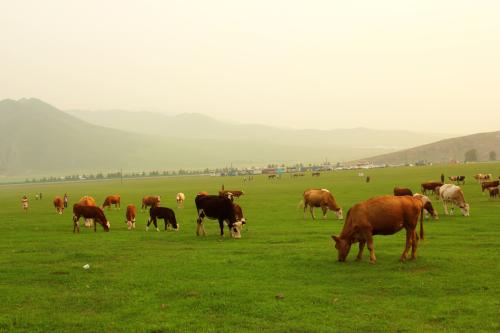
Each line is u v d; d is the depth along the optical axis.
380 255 19.45
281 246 22.86
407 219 17.64
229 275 16.77
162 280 16.30
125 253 22.06
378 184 85.62
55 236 29.25
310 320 11.98
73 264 19.53
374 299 13.52
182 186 126.50
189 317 12.45
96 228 33.56
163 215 31.55
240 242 24.69
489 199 48.62
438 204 44.44
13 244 26.03
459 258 18.34
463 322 11.52
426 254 19.33
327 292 14.32
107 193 103.12
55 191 134.00
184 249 22.95
